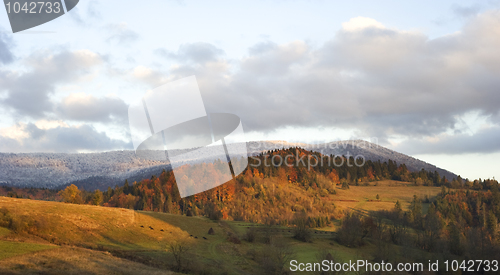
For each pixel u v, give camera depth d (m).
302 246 97.62
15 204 79.50
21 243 54.38
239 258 76.56
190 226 97.50
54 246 55.94
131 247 69.88
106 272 46.44
